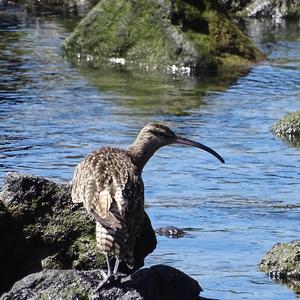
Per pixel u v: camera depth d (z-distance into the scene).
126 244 9.09
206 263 11.91
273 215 13.82
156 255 12.10
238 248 12.46
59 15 32.41
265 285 11.27
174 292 10.29
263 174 15.92
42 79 23.06
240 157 16.89
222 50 25.23
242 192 14.91
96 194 9.47
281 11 33.59
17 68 24.20
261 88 22.64
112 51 25.61
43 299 9.84
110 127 18.72
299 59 26.20
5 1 34.28
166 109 20.36
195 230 13.10
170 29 25.11
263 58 25.91
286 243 11.97
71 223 11.17
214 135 18.34
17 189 11.23
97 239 9.27
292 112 19.06
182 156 16.81
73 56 25.97
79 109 20.14
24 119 19.19
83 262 11.03
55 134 18.12
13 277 11.09
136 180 9.68
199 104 20.92
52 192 11.27
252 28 31.62
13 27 29.83
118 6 25.92
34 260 11.14
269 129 18.89
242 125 19.17
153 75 24.14
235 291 11.06
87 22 26.11
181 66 24.73
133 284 9.99
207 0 25.86
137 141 11.17
